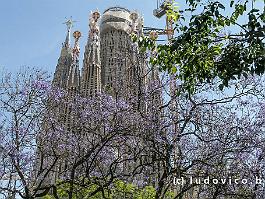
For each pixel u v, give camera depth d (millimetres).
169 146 27750
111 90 35625
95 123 32469
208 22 17562
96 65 129125
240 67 16922
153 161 27438
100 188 27328
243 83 29719
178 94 20328
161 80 31797
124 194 30391
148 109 30219
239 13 17406
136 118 29797
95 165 29859
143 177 31953
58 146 31453
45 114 31547
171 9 18250
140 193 31078
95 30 136375
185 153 29156
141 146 30312
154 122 28969
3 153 27297
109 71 130750
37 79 31766
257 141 29438
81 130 32219
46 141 31281
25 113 29562
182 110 29969
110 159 32562
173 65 21188
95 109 32844
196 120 29531
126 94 33594
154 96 31016
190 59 18328
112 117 31734
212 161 28547
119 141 29938
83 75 127812
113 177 27312
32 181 29766
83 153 30891
